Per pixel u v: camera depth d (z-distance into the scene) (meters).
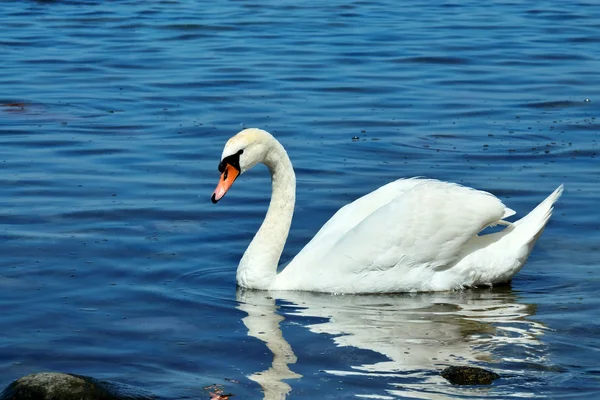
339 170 18.05
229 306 12.49
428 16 33.88
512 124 21.17
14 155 18.73
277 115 21.80
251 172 18.20
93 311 12.09
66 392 9.64
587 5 35.97
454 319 12.14
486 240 13.48
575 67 26.42
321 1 37.03
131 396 9.81
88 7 35.44
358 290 13.23
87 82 24.77
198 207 16.06
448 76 25.62
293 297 13.04
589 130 20.64
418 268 13.30
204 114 21.91
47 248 14.09
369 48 28.84
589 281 13.38
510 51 28.41
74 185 16.98
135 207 15.95
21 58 27.31
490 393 9.98
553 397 9.89
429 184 13.52
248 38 30.19
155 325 11.73
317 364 10.70
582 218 15.62
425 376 10.38
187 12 34.44
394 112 22.22
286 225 13.41
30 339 11.22
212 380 10.28
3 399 9.68
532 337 11.50
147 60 27.22
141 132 20.47
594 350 11.11
